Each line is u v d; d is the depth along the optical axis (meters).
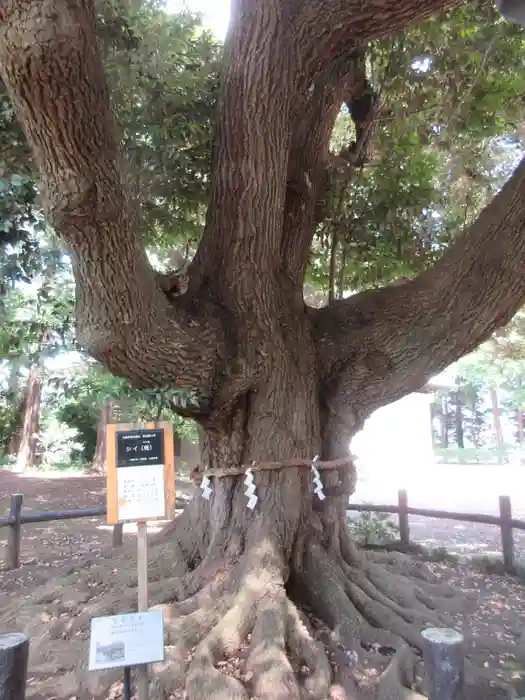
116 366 3.39
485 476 19.33
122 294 3.07
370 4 3.67
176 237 6.17
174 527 5.02
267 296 4.14
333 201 5.86
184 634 3.42
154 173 5.23
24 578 5.70
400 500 6.79
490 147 7.55
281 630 3.37
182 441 19.03
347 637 3.67
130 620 2.52
